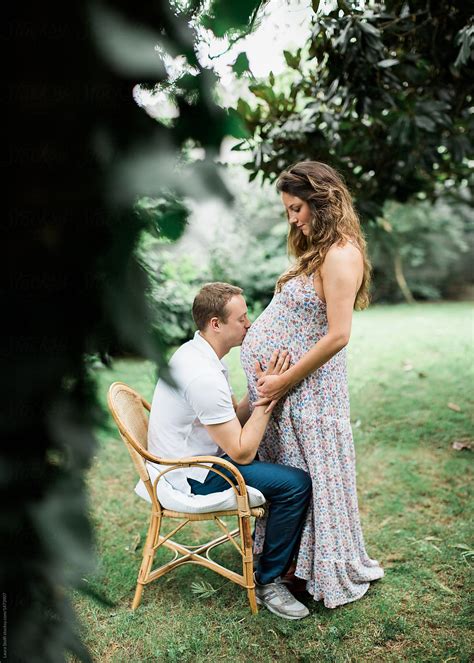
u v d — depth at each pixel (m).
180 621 2.27
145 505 3.22
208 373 2.13
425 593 2.40
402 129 3.18
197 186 0.38
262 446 2.42
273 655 2.11
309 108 3.26
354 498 2.36
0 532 0.44
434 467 3.56
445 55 3.18
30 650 0.48
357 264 2.09
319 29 2.66
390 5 3.02
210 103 0.42
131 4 0.40
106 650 2.12
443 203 10.48
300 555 2.31
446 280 10.75
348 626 2.22
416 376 5.29
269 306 2.31
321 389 2.21
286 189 2.14
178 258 6.29
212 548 2.76
